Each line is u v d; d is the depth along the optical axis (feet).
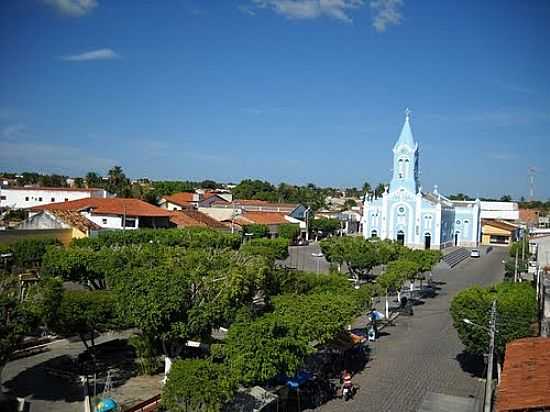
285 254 228.63
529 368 77.36
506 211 581.53
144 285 100.58
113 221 260.21
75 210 260.21
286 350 91.56
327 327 105.91
